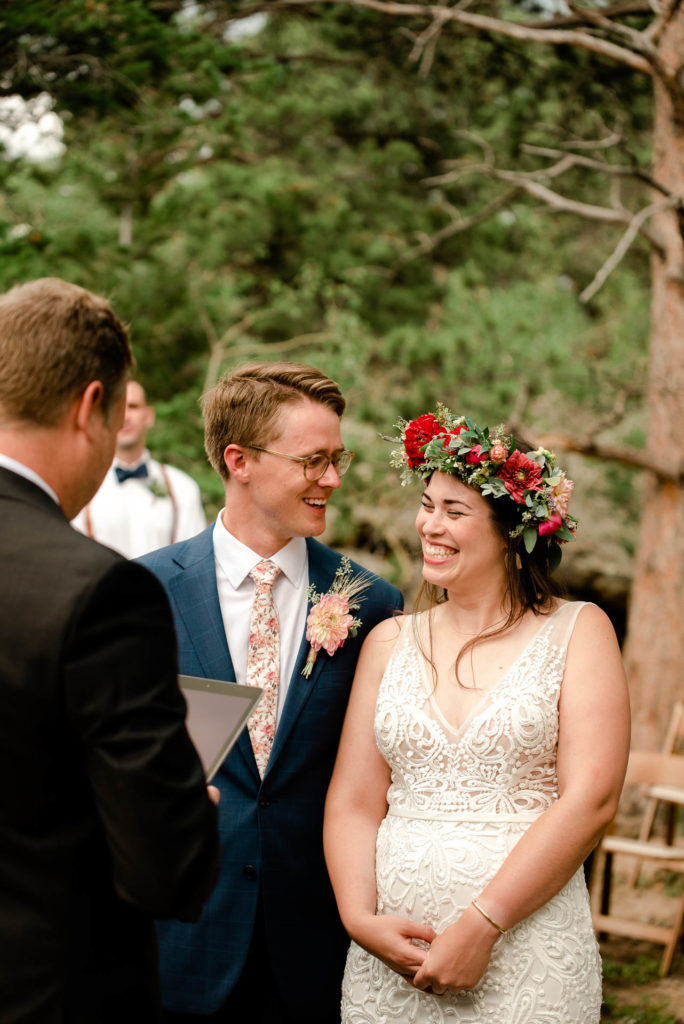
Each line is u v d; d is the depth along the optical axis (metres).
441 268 9.48
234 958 2.24
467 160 7.76
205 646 2.36
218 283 8.27
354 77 8.88
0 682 1.42
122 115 6.45
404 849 2.20
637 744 6.06
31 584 1.44
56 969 1.43
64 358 1.56
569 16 6.09
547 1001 2.04
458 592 2.35
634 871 5.29
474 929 1.98
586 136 7.45
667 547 6.05
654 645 6.07
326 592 2.45
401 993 2.15
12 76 5.61
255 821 2.29
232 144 7.74
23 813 1.43
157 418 7.26
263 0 7.05
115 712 1.40
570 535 2.34
